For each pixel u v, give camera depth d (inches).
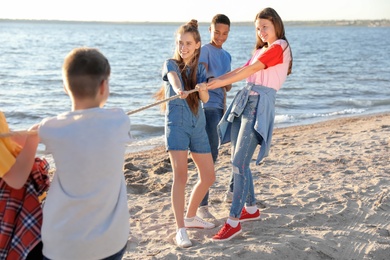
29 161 100.4
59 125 99.7
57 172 101.4
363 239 185.8
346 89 860.0
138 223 202.2
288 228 191.5
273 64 170.6
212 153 206.7
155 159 336.2
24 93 762.8
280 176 270.2
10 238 101.9
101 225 101.4
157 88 877.2
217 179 270.4
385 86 914.7
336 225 197.0
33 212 103.0
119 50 2253.9
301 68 1346.0
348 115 591.2
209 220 200.4
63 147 98.8
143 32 6589.6
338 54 2117.4
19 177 99.2
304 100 719.7
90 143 99.5
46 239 100.0
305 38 4877.0
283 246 171.8
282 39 174.2
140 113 555.2
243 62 1771.7
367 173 271.1
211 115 202.8
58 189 100.6
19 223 102.2
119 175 104.0
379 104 680.4
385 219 205.6
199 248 173.0
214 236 179.9
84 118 100.7
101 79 101.7
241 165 176.1
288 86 894.4
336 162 301.7
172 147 174.6
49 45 2449.6
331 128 466.9
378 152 331.9
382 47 2923.2
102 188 100.6
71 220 99.0
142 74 1153.4
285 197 228.8
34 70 1171.3
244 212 195.5
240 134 175.5
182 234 176.2
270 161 308.5
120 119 104.2
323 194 231.6
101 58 102.4
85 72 99.8
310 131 451.2
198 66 180.9
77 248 99.5
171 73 171.0
